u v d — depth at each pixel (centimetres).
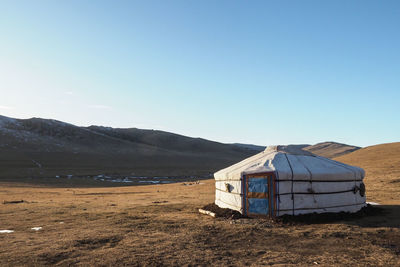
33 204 2011
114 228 1141
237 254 815
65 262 752
